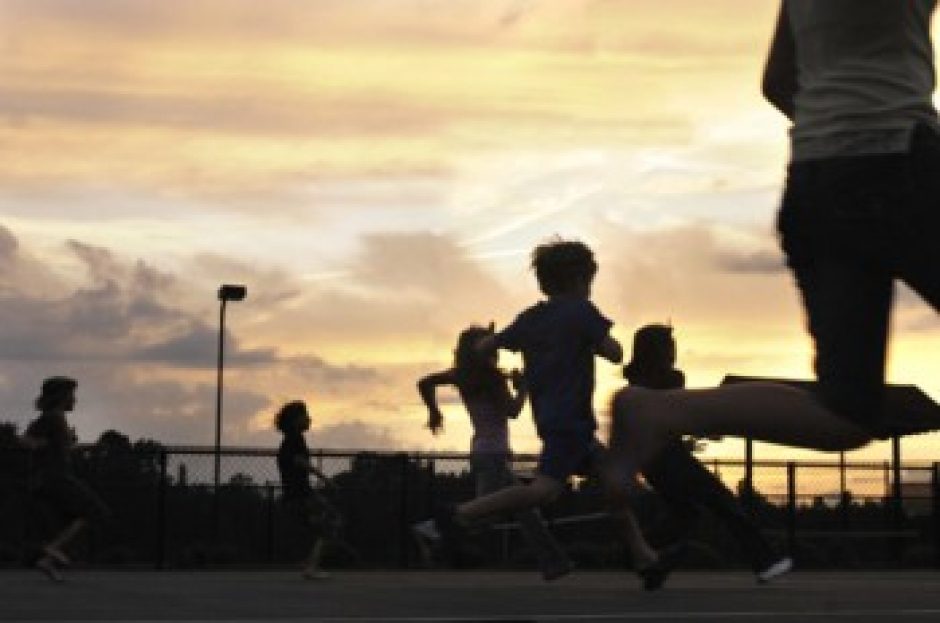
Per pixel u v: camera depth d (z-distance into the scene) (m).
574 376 8.66
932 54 4.00
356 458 19.06
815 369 3.98
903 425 18.86
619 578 12.88
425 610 7.39
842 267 3.94
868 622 6.47
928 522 23.16
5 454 17.84
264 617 6.76
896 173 3.83
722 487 9.97
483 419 10.67
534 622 6.38
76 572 14.96
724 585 10.95
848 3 3.89
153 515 18.53
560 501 19.50
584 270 8.86
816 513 22.56
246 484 18.88
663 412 3.98
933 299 3.94
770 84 4.17
